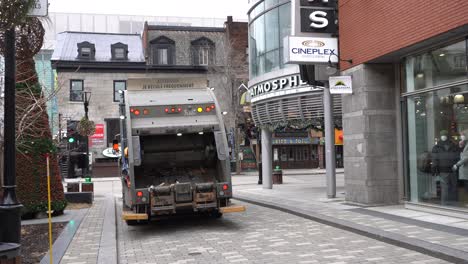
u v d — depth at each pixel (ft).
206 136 40.34
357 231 32.27
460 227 31.12
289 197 56.80
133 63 148.46
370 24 41.83
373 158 43.57
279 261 25.57
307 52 45.88
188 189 35.78
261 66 66.39
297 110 59.31
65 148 96.22
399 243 27.81
